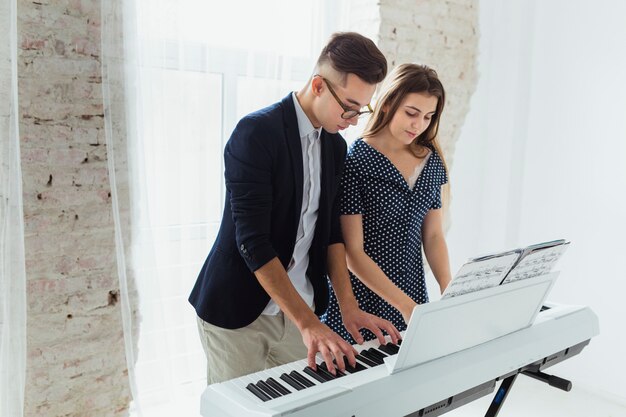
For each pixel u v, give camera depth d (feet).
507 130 12.88
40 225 7.72
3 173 7.22
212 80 9.42
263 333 6.47
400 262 7.13
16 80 7.11
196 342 9.72
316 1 10.41
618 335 11.60
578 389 12.01
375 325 6.09
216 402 4.82
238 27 9.54
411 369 5.16
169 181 9.00
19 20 7.22
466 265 5.04
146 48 8.34
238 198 5.74
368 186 6.93
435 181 7.35
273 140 5.82
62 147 7.73
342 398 4.72
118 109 7.95
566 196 12.24
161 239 9.09
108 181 8.13
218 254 6.22
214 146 9.50
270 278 5.71
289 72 10.07
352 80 5.66
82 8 7.62
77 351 8.23
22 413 7.59
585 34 11.69
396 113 6.87
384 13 10.68
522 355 5.91
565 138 12.16
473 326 5.51
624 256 11.45
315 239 6.54
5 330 7.38
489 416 6.53
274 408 4.50
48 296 7.89
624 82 11.24
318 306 6.77
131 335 8.42
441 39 11.69
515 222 13.12
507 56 12.75
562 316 6.69
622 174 11.39
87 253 8.11
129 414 8.87
